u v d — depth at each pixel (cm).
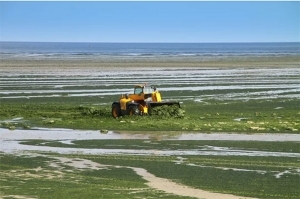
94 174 3900
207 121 6381
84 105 8238
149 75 14762
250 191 3406
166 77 13975
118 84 11769
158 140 5291
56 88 10931
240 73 15762
